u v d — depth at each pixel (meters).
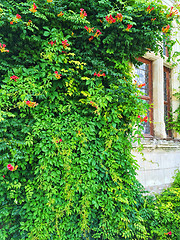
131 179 2.43
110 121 2.29
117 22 2.10
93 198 2.12
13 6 1.78
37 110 2.03
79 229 2.05
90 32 2.11
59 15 1.97
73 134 2.06
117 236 2.19
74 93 2.15
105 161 2.32
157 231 2.47
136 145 3.08
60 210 1.98
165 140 3.63
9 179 1.93
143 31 2.29
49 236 1.88
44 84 1.95
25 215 1.89
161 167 3.59
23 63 1.99
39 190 1.96
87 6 2.19
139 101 2.34
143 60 3.88
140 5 2.27
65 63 2.05
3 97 1.76
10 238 1.97
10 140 1.80
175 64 4.10
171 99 4.39
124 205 2.27
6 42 1.89
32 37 1.90
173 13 2.27
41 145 1.90
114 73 2.28
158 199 3.13
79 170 2.10
